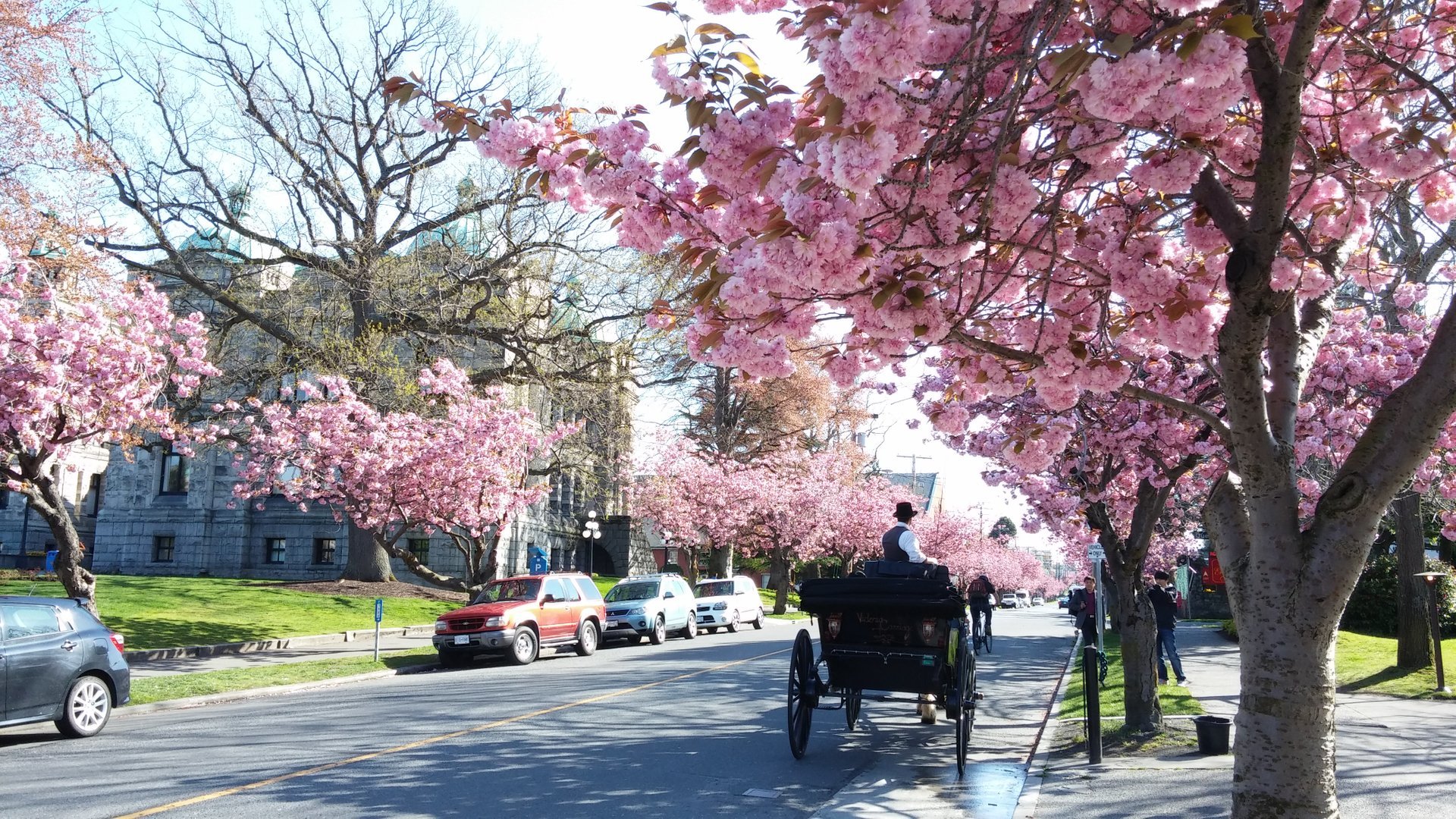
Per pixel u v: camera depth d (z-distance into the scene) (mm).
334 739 10867
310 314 31016
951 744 11094
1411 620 16766
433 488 21828
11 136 17766
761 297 4254
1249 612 4480
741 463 42562
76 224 18391
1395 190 5223
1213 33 3445
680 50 4152
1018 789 8672
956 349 5684
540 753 10070
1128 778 8422
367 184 31359
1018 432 6957
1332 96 5340
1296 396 4883
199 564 44500
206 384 30344
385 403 26891
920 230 4281
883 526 49562
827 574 68938
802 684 9977
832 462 48344
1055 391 5512
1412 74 4660
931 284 4449
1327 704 4273
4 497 51594
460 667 20750
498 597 22141
